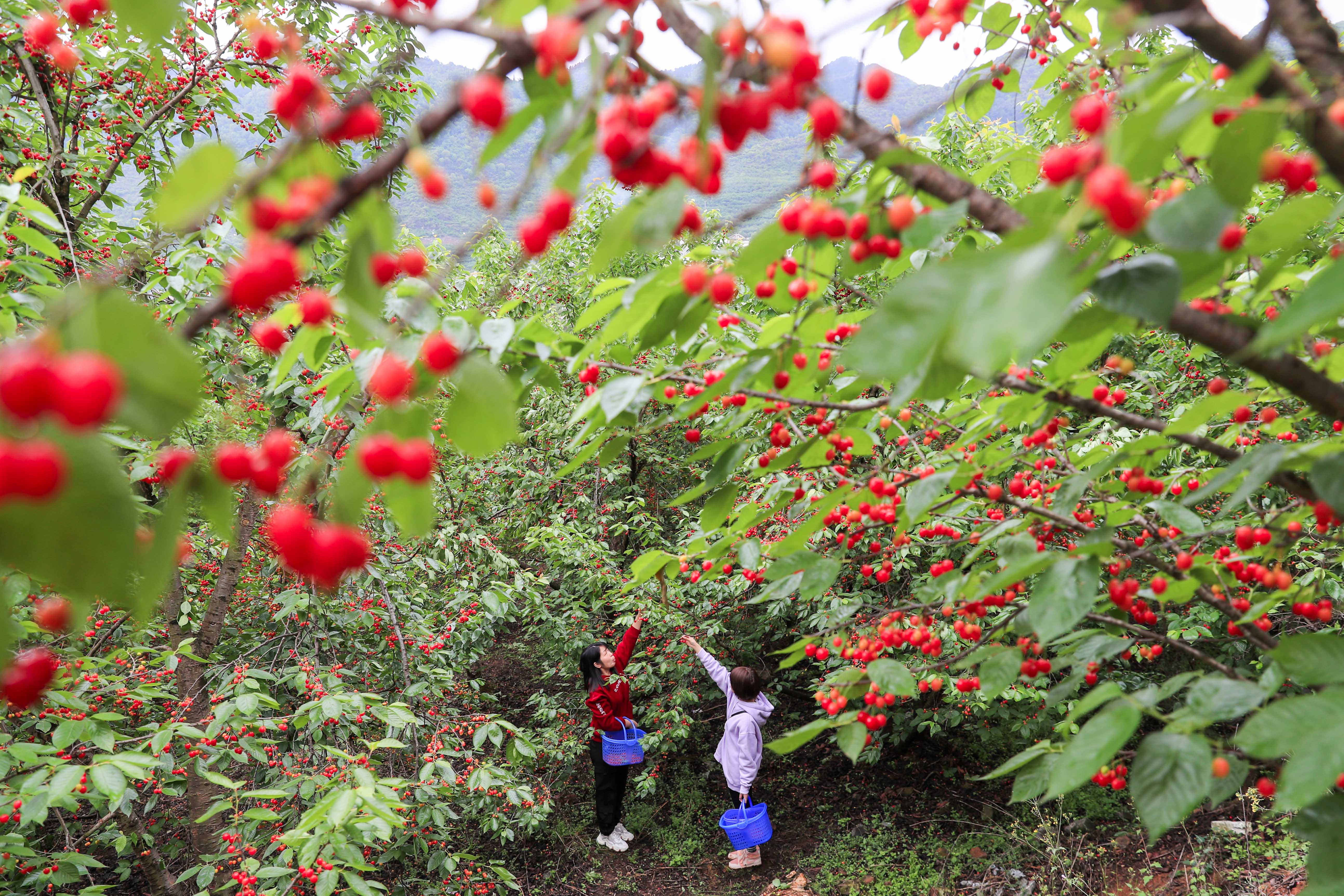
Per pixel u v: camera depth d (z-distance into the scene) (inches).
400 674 201.5
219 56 168.1
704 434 93.0
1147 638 65.8
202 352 137.1
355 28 33.8
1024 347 22.3
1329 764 35.3
